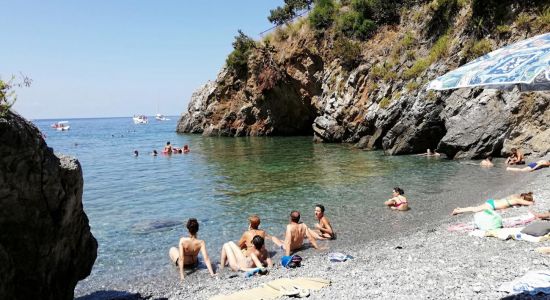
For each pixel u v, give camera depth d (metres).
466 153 24.69
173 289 8.76
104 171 27.75
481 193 15.52
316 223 12.83
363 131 35.62
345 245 10.99
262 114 53.28
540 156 21.77
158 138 60.75
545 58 4.48
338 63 42.22
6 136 5.60
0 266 5.70
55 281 6.75
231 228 13.17
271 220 13.79
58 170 6.42
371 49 39.16
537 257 7.98
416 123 28.03
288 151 34.03
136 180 23.61
